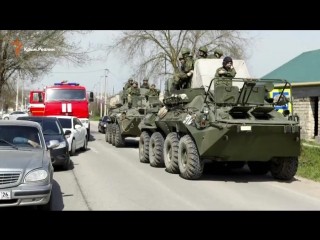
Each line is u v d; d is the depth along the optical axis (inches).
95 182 393.7
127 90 859.4
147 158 541.0
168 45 1200.2
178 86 515.2
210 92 418.9
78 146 665.0
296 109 884.0
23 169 248.1
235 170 488.1
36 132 311.1
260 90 399.9
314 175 434.3
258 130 364.8
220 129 365.7
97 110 3152.1
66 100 944.3
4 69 1076.5
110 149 745.6
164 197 326.3
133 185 377.7
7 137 301.4
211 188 365.7
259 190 359.6
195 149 399.5
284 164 405.1
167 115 477.1
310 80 860.0
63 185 377.7
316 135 854.5
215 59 477.1
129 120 743.1
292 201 316.5
